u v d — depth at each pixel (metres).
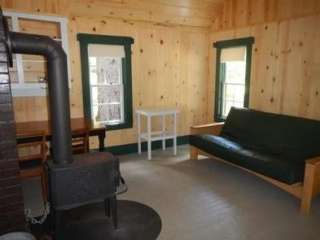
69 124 2.16
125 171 3.75
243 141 3.85
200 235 2.28
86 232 2.31
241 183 3.35
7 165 1.95
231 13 4.58
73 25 3.90
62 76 2.07
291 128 3.36
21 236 1.83
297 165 2.81
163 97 4.89
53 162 2.17
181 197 2.97
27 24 3.54
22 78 3.54
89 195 2.18
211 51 5.13
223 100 5.05
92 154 2.37
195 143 4.05
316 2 3.37
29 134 2.71
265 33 4.05
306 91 3.59
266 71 4.11
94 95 4.37
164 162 4.15
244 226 2.41
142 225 2.42
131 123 4.61
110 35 4.18
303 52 3.58
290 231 2.33
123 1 3.88
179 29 4.81
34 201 2.88
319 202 2.85
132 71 4.49
